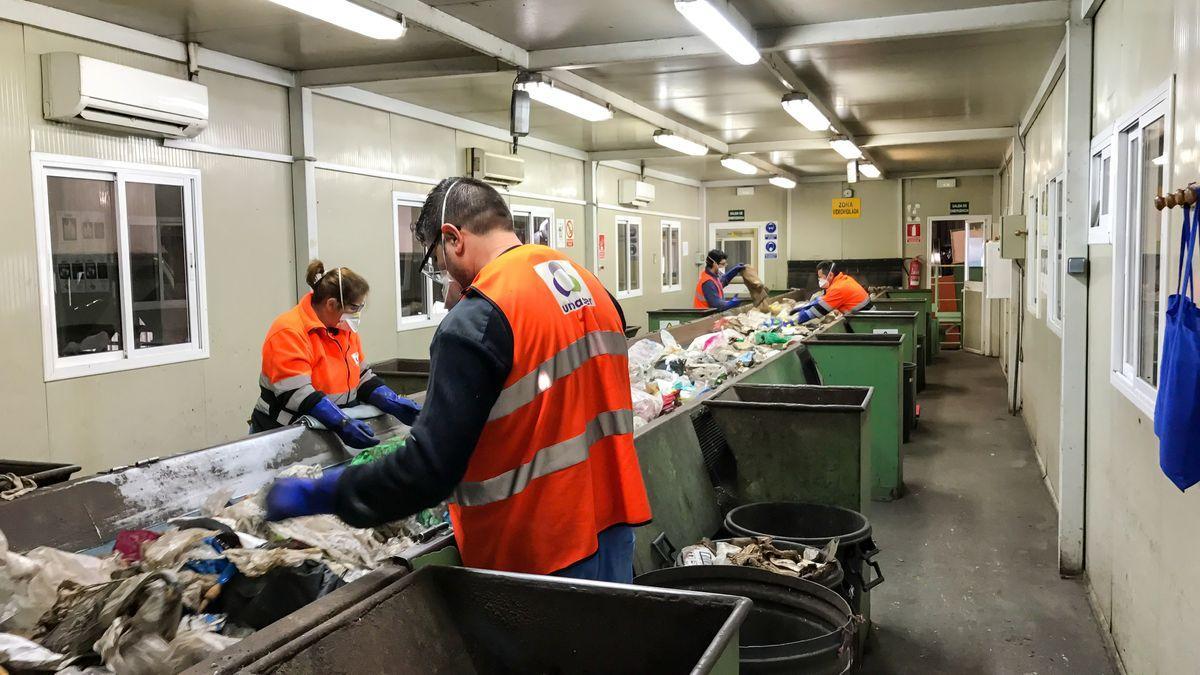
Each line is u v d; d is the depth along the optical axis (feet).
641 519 6.21
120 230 16.08
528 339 5.61
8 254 14.14
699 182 53.72
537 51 19.24
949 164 46.29
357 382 12.23
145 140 16.56
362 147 22.86
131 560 6.37
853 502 11.97
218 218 18.37
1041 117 23.13
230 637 5.33
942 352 48.70
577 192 36.47
